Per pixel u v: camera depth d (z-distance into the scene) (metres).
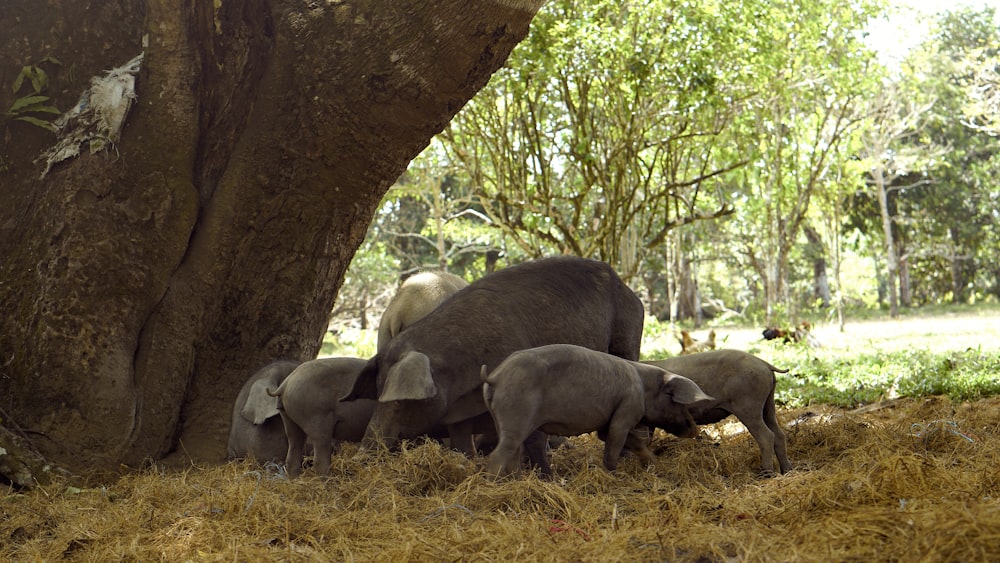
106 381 7.95
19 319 7.96
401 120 8.55
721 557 4.55
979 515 4.41
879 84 33.44
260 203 8.74
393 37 8.23
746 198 34.94
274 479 6.71
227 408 8.79
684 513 5.29
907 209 50.69
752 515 5.26
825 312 50.59
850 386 12.52
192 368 8.68
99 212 8.23
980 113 34.94
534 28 16.59
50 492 6.95
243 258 8.80
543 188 19.20
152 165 8.48
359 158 8.73
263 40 8.79
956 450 7.13
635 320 8.47
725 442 8.86
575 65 16.97
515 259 37.16
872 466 5.74
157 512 6.05
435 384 6.93
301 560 4.92
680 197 19.42
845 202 46.81
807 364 16.91
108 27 8.81
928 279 62.31
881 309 53.75
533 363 6.50
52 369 7.83
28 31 8.65
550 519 5.52
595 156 17.73
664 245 43.47
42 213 8.23
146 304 8.38
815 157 31.48
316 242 8.98
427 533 5.29
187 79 8.61
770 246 30.88
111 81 8.51
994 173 48.34
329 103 8.48
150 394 8.32
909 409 10.05
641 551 4.71
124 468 7.86
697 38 16.94
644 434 8.20
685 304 58.19
